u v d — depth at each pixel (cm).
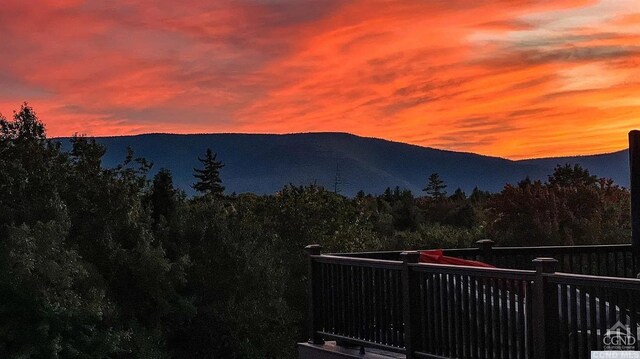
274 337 2042
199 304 2025
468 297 760
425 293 813
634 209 1035
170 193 2178
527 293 691
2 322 1531
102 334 1650
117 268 1850
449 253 1021
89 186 1953
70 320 1600
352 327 920
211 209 2208
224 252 2062
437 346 798
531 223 2267
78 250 1822
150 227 2008
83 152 2016
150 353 1800
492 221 2389
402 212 3719
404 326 834
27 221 1728
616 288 611
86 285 1744
